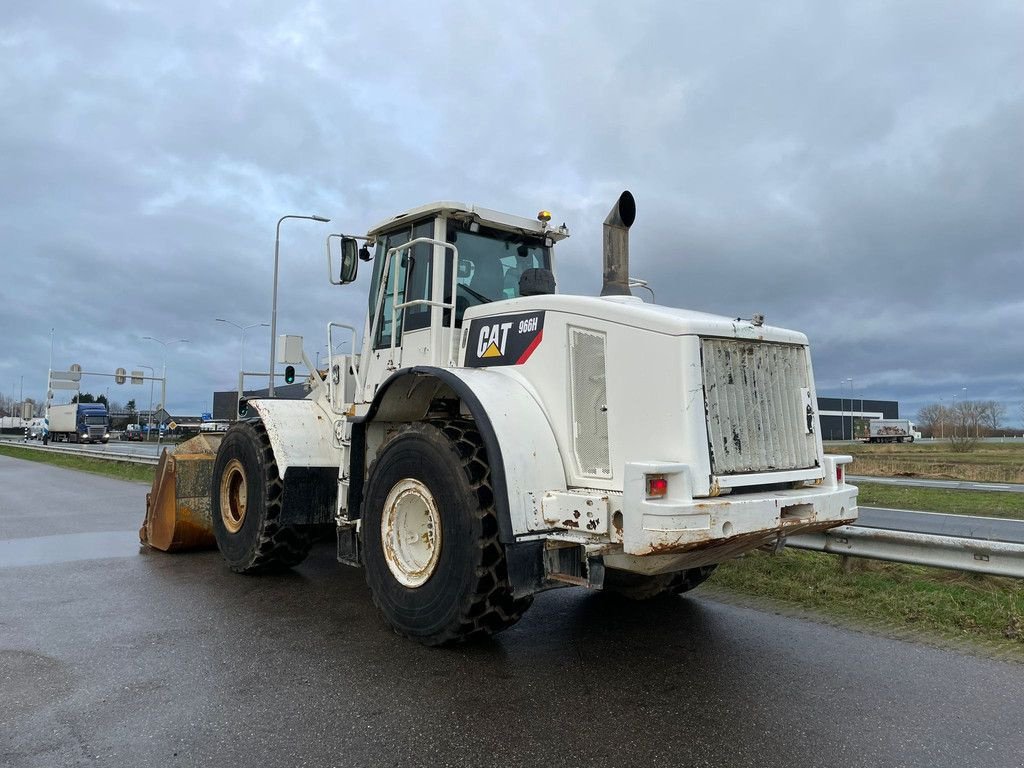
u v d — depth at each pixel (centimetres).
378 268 596
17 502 1245
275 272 2194
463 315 519
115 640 449
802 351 435
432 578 425
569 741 308
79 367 6147
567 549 393
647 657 418
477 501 404
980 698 354
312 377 656
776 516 375
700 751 299
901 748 301
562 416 420
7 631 468
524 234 581
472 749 300
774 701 351
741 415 388
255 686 371
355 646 438
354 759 291
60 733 315
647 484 352
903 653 422
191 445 796
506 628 434
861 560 611
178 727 321
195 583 611
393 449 462
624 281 482
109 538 849
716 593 567
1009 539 845
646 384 382
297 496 573
